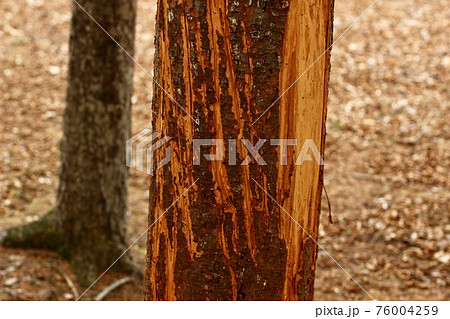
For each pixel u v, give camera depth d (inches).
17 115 282.4
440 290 178.9
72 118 165.9
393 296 176.2
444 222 212.5
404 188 237.1
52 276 166.4
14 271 166.2
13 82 309.9
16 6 395.9
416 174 245.9
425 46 354.0
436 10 401.1
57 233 175.2
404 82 318.7
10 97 296.2
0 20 374.3
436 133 273.9
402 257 196.1
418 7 405.7
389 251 199.6
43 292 159.3
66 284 164.7
